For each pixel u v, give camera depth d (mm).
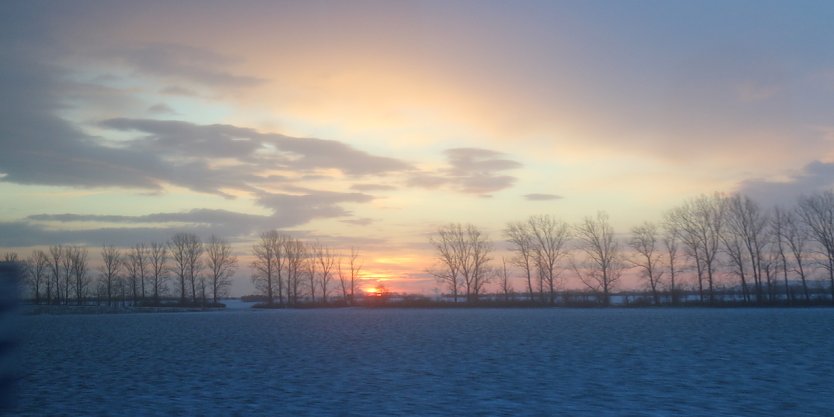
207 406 22469
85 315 115125
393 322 71562
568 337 47844
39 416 21234
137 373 31422
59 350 44438
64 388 26984
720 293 109562
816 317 70062
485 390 24750
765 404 21453
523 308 117000
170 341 50531
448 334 52156
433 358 35312
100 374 31281
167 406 22625
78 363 36156
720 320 66562
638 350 38031
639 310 99062
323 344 44750
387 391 24828
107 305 148875
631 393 23734
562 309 108750
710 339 44438
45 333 63562
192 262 152000
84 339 54562
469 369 30672
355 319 80375
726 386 24953
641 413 20297
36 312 122625
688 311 91938
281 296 149250
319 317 88312
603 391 24219
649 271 114438
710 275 109562
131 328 70375
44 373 31969
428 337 49344
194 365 34156
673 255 112812
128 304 152375
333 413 20938
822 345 39375
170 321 86188
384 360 34688
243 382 27703
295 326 67000
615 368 30375
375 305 134875
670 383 25828
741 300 107438
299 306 146625
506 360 34000
